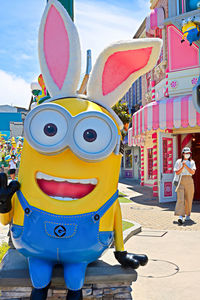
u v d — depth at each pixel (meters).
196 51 10.84
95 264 3.41
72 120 2.69
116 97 3.35
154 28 12.22
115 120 3.22
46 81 3.26
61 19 3.18
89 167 2.79
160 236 6.55
